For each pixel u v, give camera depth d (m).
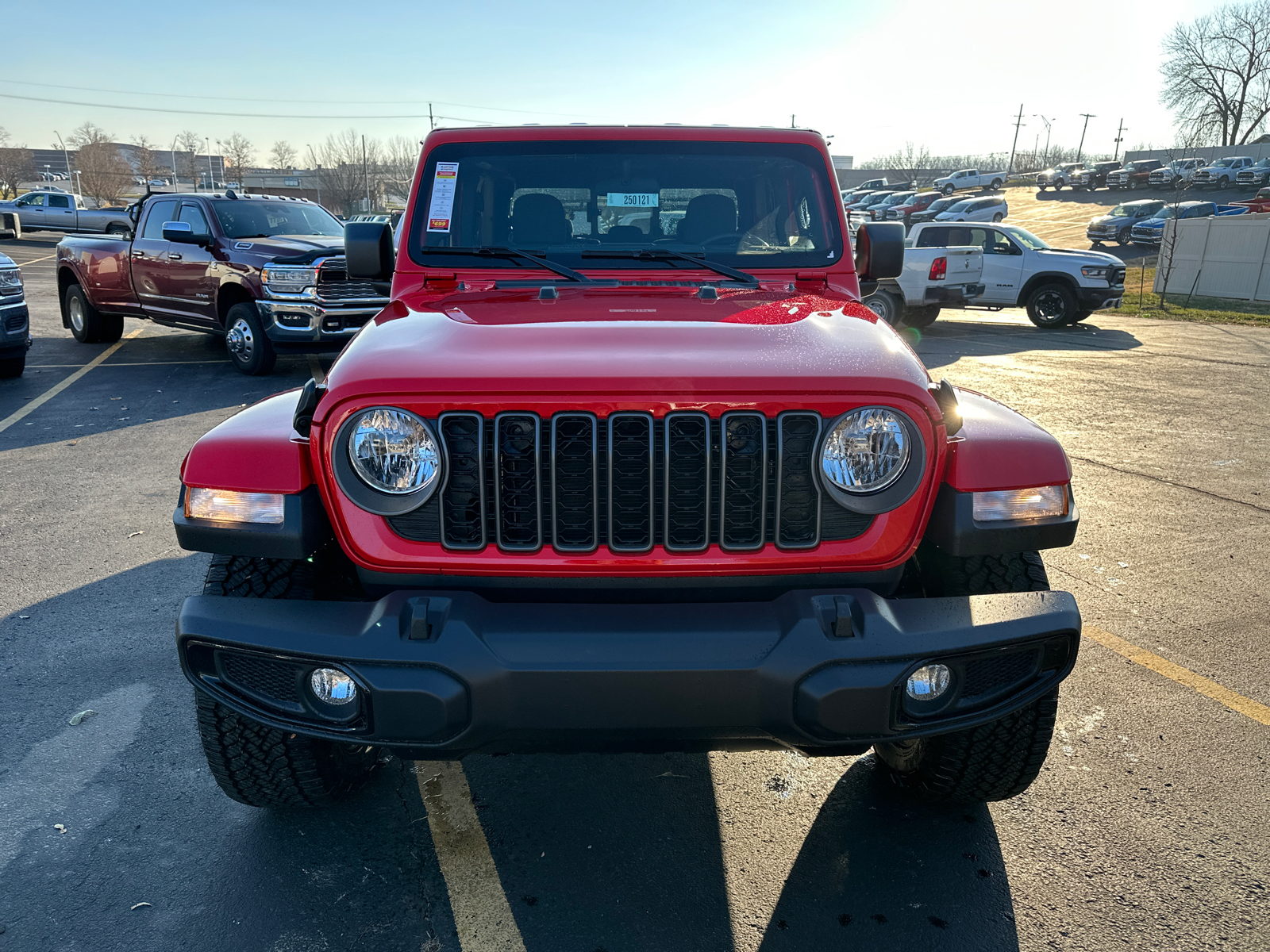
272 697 2.26
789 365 2.18
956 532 2.27
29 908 2.48
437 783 3.10
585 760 3.24
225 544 2.29
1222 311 19.36
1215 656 3.96
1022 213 51.62
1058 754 3.23
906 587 2.63
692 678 2.05
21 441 7.48
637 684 2.05
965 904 2.52
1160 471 6.85
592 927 2.44
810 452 2.18
